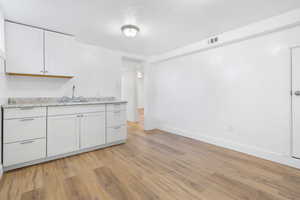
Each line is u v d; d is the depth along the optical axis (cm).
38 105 212
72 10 191
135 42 311
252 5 183
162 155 249
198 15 206
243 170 198
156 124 451
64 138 237
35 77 265
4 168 192
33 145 210
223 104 286
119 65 373
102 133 280
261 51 234
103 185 165
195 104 338
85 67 321
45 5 180
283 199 143
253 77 244
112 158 237
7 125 192
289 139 209
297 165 202
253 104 245
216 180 175
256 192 153
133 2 176
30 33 231
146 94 430
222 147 286
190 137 350
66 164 215
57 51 255
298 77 201
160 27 242
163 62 420
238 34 245
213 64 300
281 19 202
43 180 174
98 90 340
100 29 248
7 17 206
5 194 149
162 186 164
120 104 308
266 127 231
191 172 194
